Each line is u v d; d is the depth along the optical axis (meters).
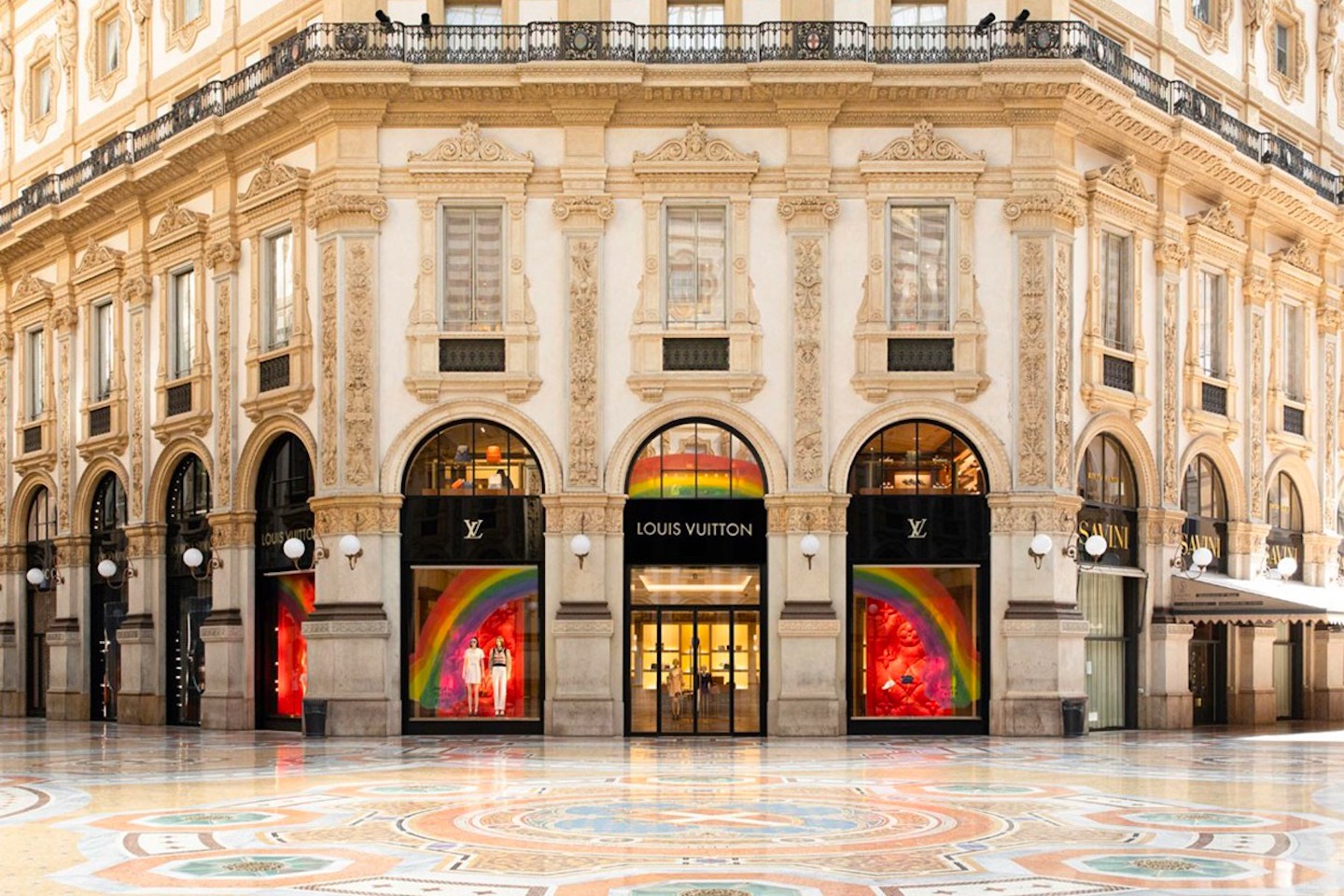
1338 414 36.38
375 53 26.73
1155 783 18.19
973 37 27.02
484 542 27.03
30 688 37.72
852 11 27.42
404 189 27.11
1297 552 35.00
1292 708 34.62
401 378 27.00
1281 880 11.05
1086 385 27.62
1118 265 29.06
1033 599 26.33
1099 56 27.83
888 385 26.66
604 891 10.50
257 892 10.55
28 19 39.38
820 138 26.94
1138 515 29.34
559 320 26.97
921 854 12.22
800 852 12.30
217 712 29.42
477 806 15.62
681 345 26.89
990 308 26.83
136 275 33.06
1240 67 33.94
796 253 26.86
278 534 29.06
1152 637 29.28
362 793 17.00
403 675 26.78
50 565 36.75
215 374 30.47
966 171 26.75
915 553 26.83
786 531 26.56
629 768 20.19
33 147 39.06
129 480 33.19
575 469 26.64
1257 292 32.88
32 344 38.12
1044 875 11.18
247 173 29.89
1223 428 31.52
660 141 27.12
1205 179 31.03
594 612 26.36
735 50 26.86
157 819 14.67
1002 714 26.20
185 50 32.75
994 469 26.62
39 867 11.72
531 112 27.06
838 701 26.30
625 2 27.42
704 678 26.75
